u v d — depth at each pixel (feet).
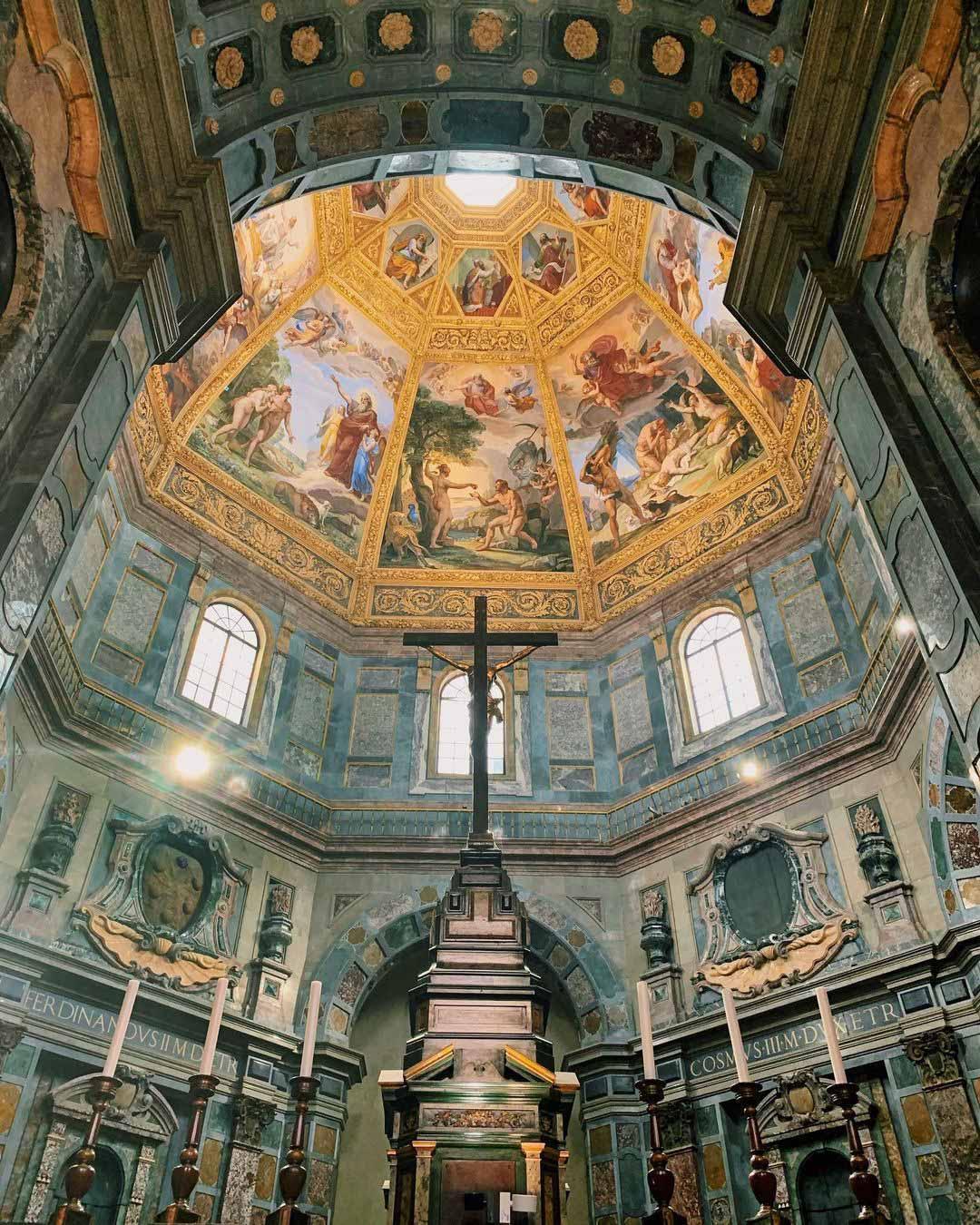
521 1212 18.76
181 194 32.58
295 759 59.21
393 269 71.82
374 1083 53.11
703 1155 45.50
